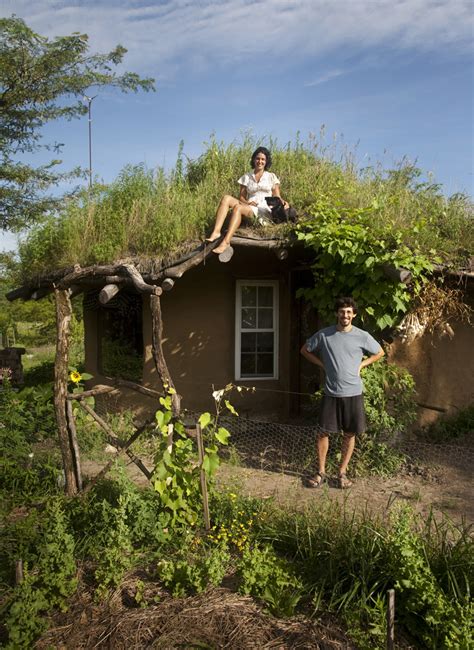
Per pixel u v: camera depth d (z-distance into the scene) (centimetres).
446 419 770
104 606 367
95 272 510
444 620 325
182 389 857
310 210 714
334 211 659
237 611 358
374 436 628
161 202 873
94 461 662
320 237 629
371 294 620
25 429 620
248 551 397
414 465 635
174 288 855
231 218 677
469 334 802
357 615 345
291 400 877
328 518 432
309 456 652
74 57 1390
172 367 857
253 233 694
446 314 733
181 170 1038
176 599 370
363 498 546
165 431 440
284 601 361
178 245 761
